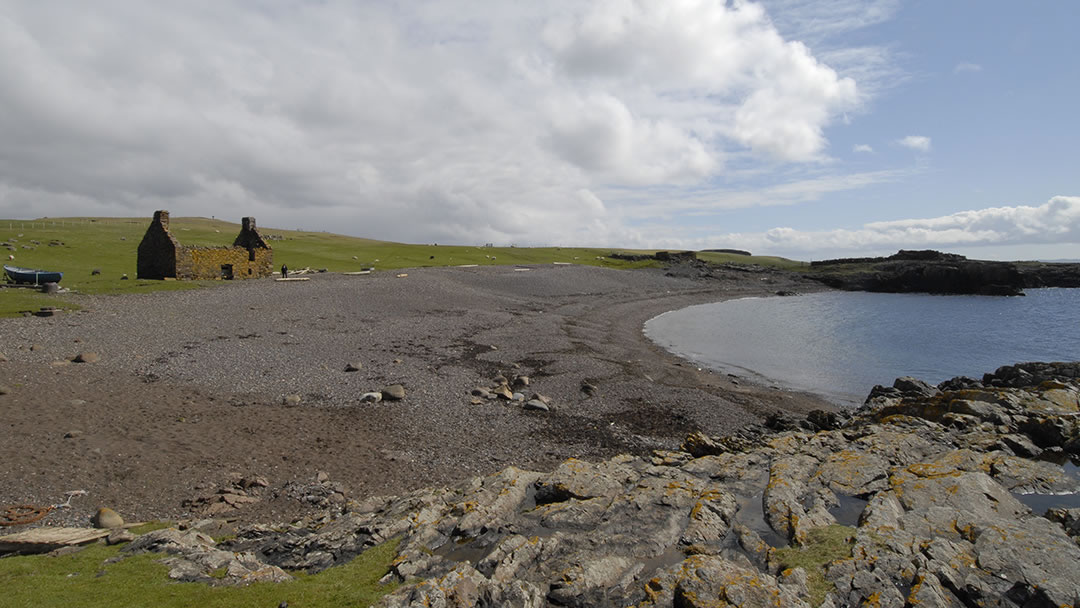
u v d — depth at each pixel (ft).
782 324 257.34
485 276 304.50
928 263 472.03
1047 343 208.85
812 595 36.65
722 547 44.62
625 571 40.93
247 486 63.10
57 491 56.44
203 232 404.77
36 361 96.68
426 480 70.38
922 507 49.26
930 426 75.05
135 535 47.65
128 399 86.02
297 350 127.85
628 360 152.05
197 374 102.58
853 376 155.33
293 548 46.24
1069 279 461.37
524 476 59.72
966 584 36.91
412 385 110.42
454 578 37.11
